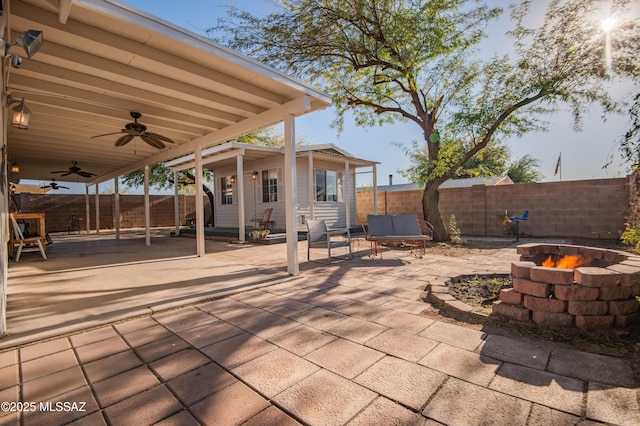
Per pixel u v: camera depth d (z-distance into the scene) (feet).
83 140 22.24
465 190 32.50
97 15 8.92
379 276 14.70
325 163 39.19
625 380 5.74
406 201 39.55
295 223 15.17
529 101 23.15
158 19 9.57
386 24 23.00
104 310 10.07
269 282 13.60
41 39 7.94
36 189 53.31
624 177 25.05
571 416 4.80
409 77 24.57
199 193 22.25
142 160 29.63
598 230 26.23
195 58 11.41
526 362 6.47
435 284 12.08
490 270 15.40
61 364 6.80
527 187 29.27
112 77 11.93
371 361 6.66
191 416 5.02
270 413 5.05
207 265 18.45
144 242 32.91
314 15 22.17
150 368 6.57
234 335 8.18
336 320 9.12
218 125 18.90
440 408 5.06
